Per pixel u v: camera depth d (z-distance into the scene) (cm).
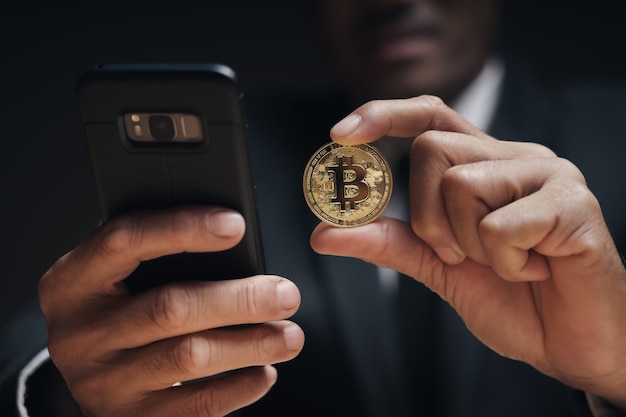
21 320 65
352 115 46
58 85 131
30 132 131
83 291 46
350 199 47
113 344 46
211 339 45
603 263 44
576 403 51
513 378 70
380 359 71
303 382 72
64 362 48
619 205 77
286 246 77
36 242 129
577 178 44
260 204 79
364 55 75
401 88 76
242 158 44
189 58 132
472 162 45
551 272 46
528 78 84
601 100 86
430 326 70
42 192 130
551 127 81
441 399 70
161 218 44
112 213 46
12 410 54
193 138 44
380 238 47
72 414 55
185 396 47
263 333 46
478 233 44
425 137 44
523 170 44
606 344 46
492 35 77
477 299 48
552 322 47
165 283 47
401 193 74
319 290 74
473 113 79
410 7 72
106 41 131
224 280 46
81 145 131
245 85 131
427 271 48
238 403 48
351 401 72
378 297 72
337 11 74
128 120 44
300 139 84
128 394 47
